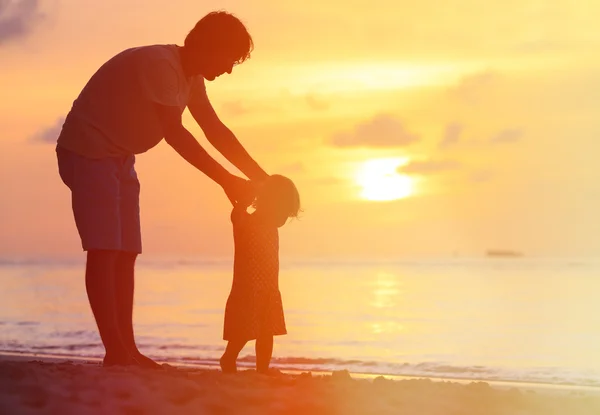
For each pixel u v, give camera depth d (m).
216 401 2.88
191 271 59.84
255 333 4.38
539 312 19.23
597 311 19.42
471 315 18.30
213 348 10.66
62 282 38.59
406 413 2.99
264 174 4.84
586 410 3.37
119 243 4.40
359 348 11.20
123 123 4.39
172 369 4.64
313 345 11.46
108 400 2.75
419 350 11.12
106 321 4.36
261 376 3.86
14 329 14.03
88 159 4.40
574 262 86.62
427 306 21.36
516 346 11.91
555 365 9.31
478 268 65.31
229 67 4.52
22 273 55.25
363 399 3.21
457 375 7.97
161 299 24.34
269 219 4.43
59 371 3.61
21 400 2.63
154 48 4.42
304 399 3.08
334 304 21.94
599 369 8.81
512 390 3.94
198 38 4.42
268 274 4.43
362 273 54.53
